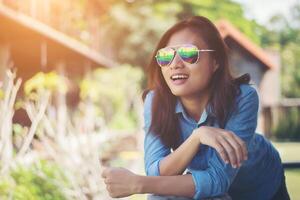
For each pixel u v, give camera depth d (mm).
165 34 2736
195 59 2605
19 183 5730
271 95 30453
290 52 54281
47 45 16609
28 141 6125
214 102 2689
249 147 2977
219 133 2439
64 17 19266
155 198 2590
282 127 27438
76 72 23891
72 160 5758
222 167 2525
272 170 3143
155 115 2793
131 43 36594
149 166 2729
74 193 5621
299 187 8281
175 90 2654
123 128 23062
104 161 10969
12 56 18672
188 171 2646
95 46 26609
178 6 38188
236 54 25844
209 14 41219
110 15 36656
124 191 2506
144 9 36938
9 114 5773
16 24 12531
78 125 6477
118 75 29109
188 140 2516
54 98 15844
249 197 3168
